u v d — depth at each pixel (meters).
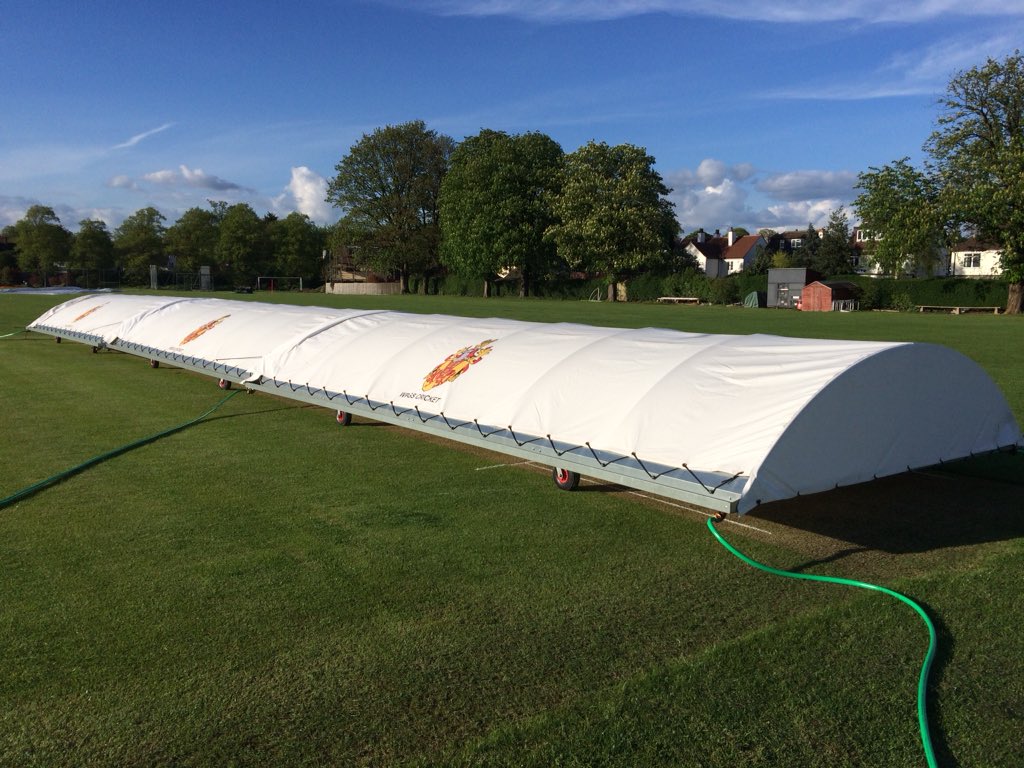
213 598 5.25
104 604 5.14
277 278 100.62
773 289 58.91
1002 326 31.77
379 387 10.52
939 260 51.81
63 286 95.75
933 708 3.91
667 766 3.46
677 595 5.32
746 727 3.74
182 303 19.69
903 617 4.91
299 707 3.94
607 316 38.72
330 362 11.80
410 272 83.50
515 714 3.87
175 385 15.05
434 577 5.62
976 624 4.82
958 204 44.50
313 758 3.53
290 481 8.22
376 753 3.56
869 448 6.81
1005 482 8.23
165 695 4.05
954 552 6.15
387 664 4.37
